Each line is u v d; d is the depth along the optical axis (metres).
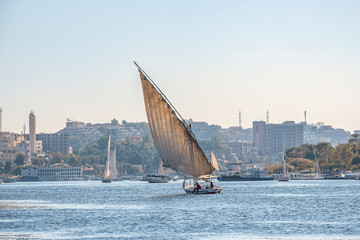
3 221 157.12
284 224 145.75
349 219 154.75
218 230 136.88
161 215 167.00
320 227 139.75
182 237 127.88
